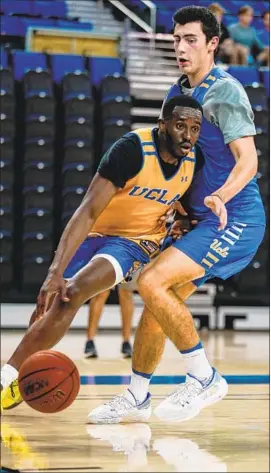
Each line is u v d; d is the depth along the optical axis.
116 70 11.21
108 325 10.79
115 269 3.87
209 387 3.87
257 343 9.52
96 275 3.81
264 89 11.16
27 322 10.45
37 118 10.43
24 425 4.09
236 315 11.18
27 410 4.61
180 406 3.85
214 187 3.96
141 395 4.18
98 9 12.82
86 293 3.79
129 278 4.09
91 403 4.87
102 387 5.63
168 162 3.86
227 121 3.82
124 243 3.97
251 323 11.20
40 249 10.27
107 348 8.62
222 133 3.86
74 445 3.53
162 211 4.02
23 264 10.25
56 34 11.48
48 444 3.55
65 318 3.75
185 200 4.07
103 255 3.89
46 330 3.74
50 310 3.75
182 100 3.77
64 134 10.61
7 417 4.35
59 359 3.49
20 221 10.48
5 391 3.93
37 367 3.48
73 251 3.71
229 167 3.93
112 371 6.56
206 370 3.87
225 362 7.43
